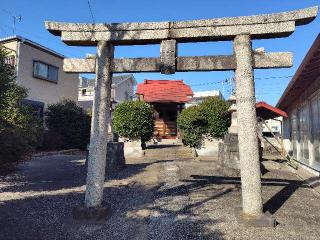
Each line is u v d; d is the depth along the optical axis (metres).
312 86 9.48
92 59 5.43
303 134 11.72
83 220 4.88
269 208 5.70
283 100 13.30
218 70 5.16
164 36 5.17
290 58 4.97
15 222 4.81
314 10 4.69
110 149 9.52
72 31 5.33
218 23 5.05
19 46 15.45
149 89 20.16
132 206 5.79
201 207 5.68
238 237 4.22
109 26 5.29
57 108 16.47
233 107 10.35
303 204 5.99
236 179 8.32
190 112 14.04
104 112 5.17
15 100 8.11
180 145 16.58
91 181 5.07
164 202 6.05
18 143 7.21
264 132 17.70
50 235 4.28
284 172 10.13
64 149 15.99
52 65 18.12
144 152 13.71
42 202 5.99
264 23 4.93
